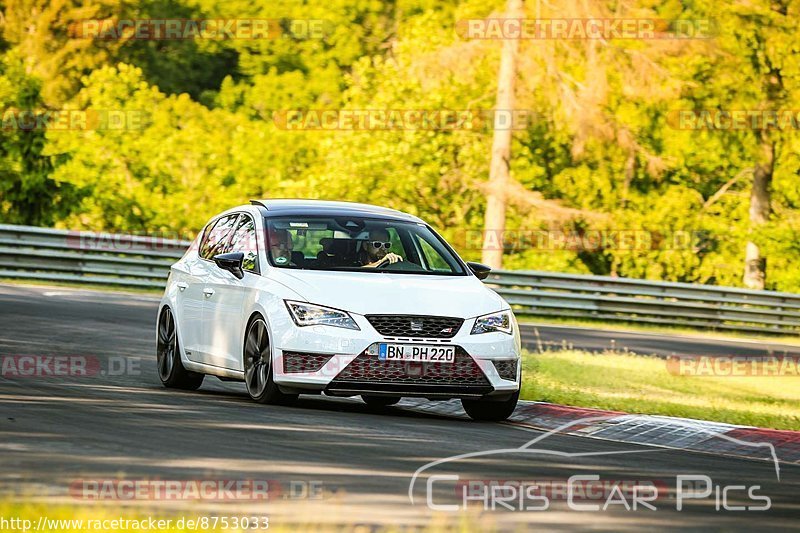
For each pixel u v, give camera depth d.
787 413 42.41
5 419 26.09
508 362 32.56
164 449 23.27
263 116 162.25
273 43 167.50
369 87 128.50
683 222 141.75
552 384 44.19
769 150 141.88
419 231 36.12
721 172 151.38
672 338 81.88
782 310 98.12
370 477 21.48
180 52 170.88
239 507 18.14
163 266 84.62
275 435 26.22
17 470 20.05
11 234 81.19
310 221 35.47
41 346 46.09
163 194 137.38
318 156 141.12
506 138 108.00
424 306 32.00
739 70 136.75
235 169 141.88
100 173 131.38
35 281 81.19
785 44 134.62
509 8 106.62
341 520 17.61
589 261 146.88
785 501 22.11
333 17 165.50
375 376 31.20
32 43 159.25
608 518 19.17
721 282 146.25
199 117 149.12
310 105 162.00
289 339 31.58
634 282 94.50
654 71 110.44
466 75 108.88
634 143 117.25
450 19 159.25
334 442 25.77
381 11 166.12
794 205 151.88
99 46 162.00
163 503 18.09
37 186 125.38
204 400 32.88
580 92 108.56
